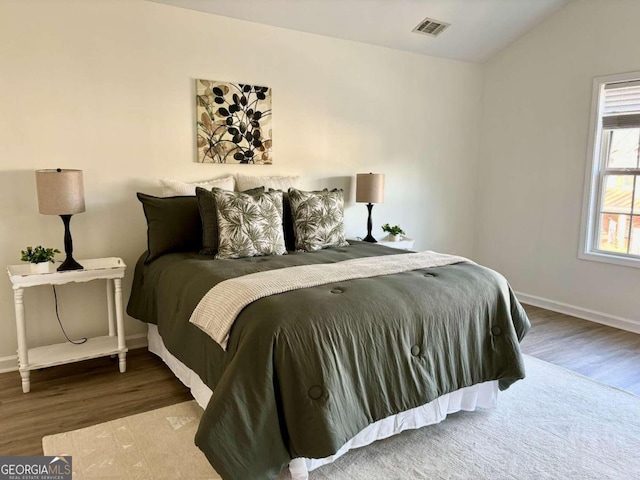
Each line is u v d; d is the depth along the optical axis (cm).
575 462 193
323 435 160
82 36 284
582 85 393
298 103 373
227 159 342
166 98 316
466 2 366
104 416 224
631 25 357
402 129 436
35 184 279
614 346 331
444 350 206
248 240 270
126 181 308
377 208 432
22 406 234
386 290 202
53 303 291
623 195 378
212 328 186
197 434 156
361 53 401
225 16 331
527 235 449
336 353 173
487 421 225
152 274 273
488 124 482
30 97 273
